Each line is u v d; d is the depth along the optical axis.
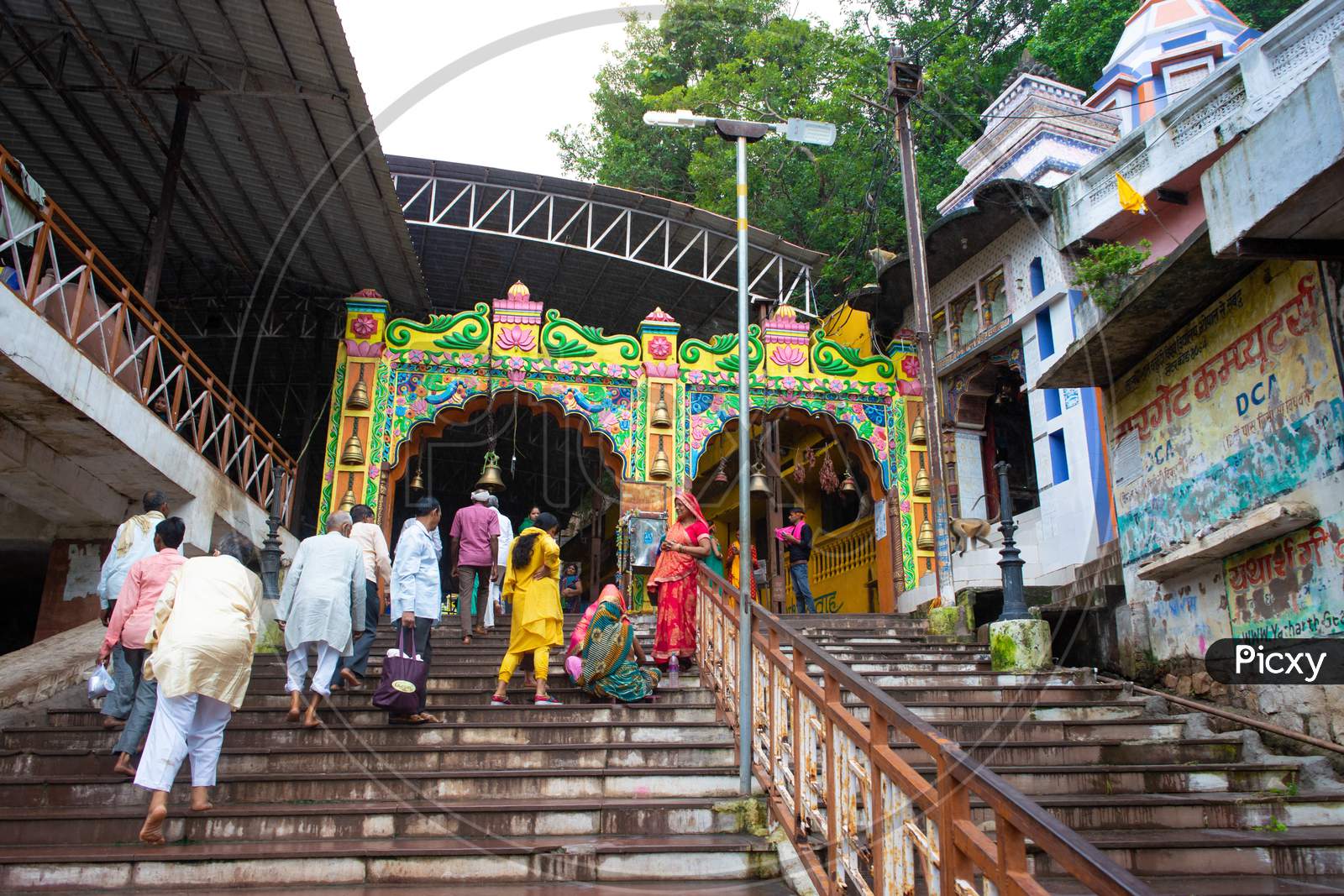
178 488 8.27
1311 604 5.56
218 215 10.53
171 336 8.45
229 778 4.53
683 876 3.89
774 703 4.41
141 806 4.50
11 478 7.30
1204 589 6.60
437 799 4.56
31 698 5.74
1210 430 6.54
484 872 3.85
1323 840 4.10
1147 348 7.29
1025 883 2.31
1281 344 5.86
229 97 8.42
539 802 4.43
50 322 6.61
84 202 10.62
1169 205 9.37
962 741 5.26
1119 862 4.01
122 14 7.71
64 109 9.05
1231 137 8.48
